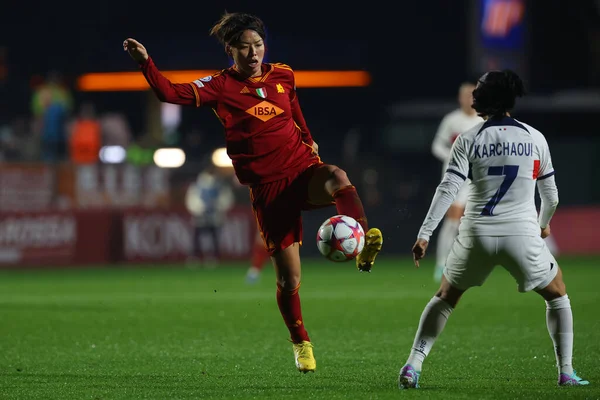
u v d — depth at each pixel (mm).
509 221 22750
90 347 32656
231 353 31094
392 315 42031
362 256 23422
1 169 80750
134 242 85062
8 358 30172
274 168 25406
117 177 86375
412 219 100062
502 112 23312
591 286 55500
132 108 137625
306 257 93500
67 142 94750
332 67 141875
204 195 84250
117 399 23031
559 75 141375
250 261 88688
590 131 120938
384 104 153750
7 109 117562
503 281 60094
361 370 27406
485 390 23453
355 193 24531
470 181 23359
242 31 24891
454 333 35562
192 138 108875
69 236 82562
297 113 26484
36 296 53250
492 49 113688
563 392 22969
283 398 22859
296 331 26094
